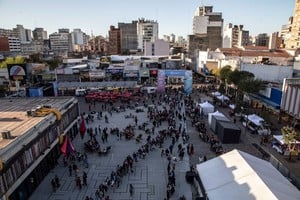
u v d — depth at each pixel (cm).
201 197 2373
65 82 7831
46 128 3052
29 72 7906
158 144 3803
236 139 3891
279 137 3647
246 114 5031
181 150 3416
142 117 5181
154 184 2811
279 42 17000
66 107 3912
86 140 4088
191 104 5997
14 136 2586
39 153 2836
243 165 2425
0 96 6556
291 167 3144
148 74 9275
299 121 4359
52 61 11925
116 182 2812
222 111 5641
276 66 6366
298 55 8806
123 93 6819
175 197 2567
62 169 3169
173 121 4747
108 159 3397
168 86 8531
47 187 2778
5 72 8344
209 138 4016
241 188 2134
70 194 2645
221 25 17638
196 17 18350
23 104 4009
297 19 12569
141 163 3272
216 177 2397
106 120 4891
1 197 2080
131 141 3978
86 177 2850
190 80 7256
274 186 2105
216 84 8888
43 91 6750
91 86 7719
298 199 2020
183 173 3014
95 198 2564
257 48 11694
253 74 6081
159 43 16438
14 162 2311
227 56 9600
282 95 4725
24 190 2538
